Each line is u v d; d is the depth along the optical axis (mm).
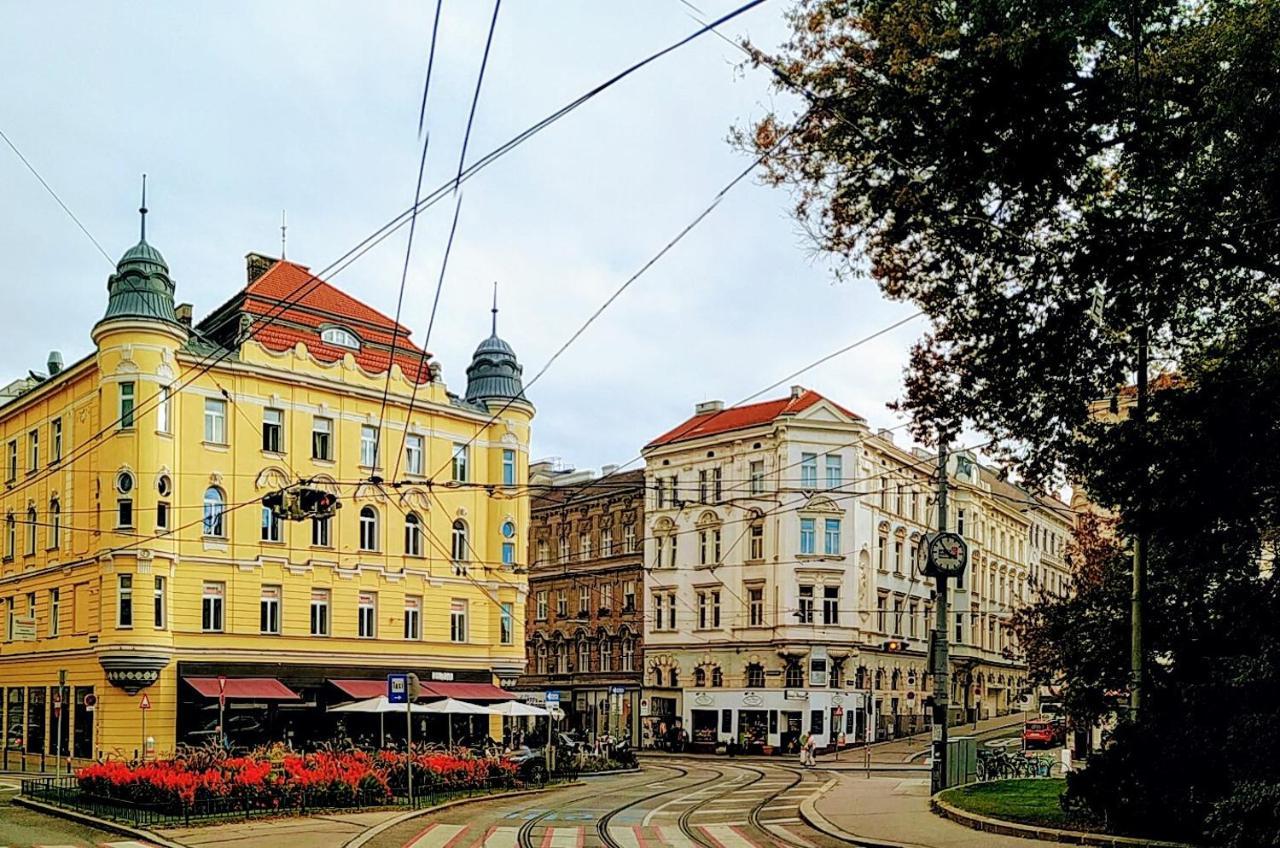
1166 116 15617
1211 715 18531
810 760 50844
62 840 20719
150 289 43719
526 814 26297
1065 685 34594
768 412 68062
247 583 45250
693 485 69625
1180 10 15656
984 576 83062
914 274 18344
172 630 42938
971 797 25797
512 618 54188
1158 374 22156
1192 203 15703
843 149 17250
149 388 42938
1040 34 14797
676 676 68500
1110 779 19359
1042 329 17969
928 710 73312
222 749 28953
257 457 46031
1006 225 17219
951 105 15914
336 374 48656
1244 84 14359
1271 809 16500
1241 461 17172
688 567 68875
